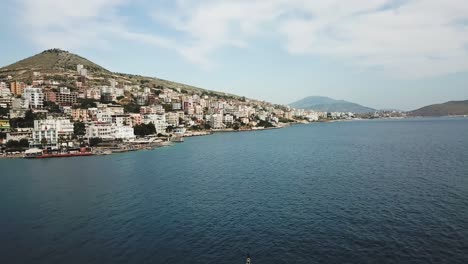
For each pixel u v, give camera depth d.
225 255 56.91
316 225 69.06
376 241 60.72
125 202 88.25
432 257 54.47
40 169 143.88
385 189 95.69
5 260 56.94
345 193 92.69
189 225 70.56
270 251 58.03
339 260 54.38
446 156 156.00
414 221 69.62
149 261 55.25
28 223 73.94
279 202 85.75
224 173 126.94
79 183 112.62
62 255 58.19
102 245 61.69
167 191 99.12
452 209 76.19
